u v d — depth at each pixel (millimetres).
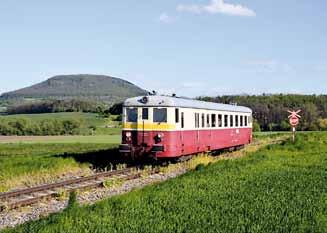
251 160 29078
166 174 25766
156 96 28391
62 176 26188
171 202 15594
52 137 89812
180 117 28922
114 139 80438
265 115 109750
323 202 15336
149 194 17016
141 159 28625
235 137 40375
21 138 86250
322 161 28891
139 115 28375
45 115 129375
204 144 32750
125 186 21688
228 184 19141
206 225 12539
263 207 14688
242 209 14438
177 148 28391
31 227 12484
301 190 17656
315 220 12969
